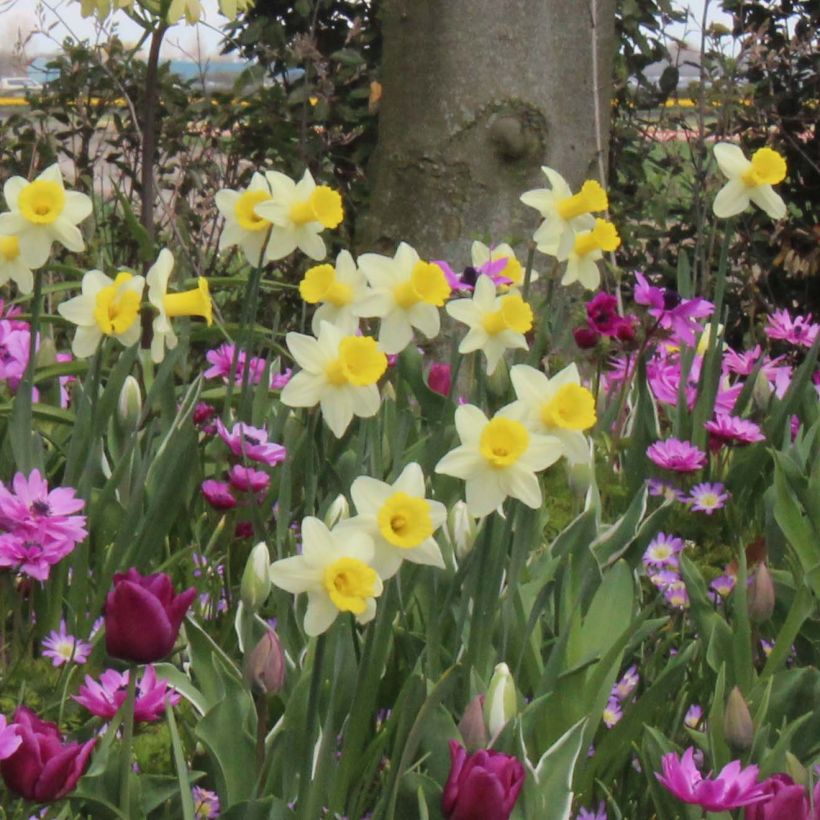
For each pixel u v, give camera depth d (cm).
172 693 239
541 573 255
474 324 254
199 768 233
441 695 220
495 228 426
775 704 243
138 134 532
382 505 218
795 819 214
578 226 286
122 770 222
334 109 545
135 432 262
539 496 227
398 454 264
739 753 229
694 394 317
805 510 272
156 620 219
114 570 256
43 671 245
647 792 244
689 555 286
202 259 492
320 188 268
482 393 274
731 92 517
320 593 215
